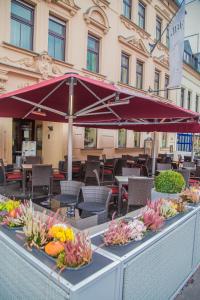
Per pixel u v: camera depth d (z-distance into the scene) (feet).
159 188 13.23
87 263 5.69
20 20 26.63
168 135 57.77
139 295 6.84
